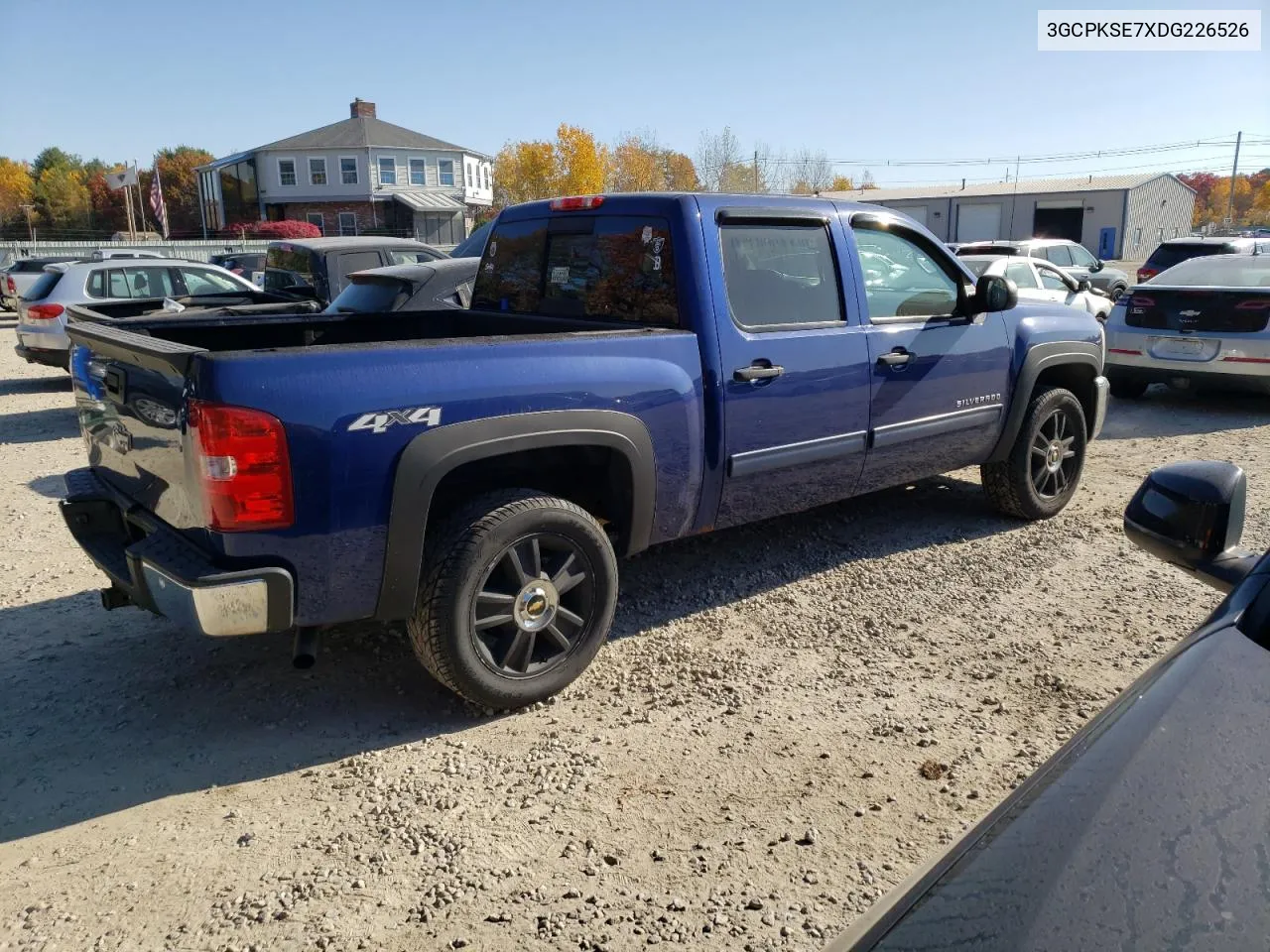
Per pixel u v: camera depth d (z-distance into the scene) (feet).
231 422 9.70
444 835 9.69
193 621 10.00
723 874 9.07
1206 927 3.69
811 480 15.24
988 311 17.19
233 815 10.08
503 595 11.64
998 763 10.88
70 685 12.98
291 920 8.52
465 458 11.06
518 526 11.47
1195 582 16.21
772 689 12.67
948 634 14.32
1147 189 185.88
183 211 278.26
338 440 10.21
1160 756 4.64
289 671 13.33
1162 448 26.32
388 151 189.37
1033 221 184.85
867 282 15.67
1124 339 31.73
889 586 16.15
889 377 15.70
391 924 8.48
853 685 12.77
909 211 194.70
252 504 9.88
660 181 272.92
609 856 9.35
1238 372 29.40
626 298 14.38
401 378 10.64
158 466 11.08
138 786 10.66
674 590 16.02
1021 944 3.79
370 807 10.18
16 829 9.91
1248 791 4.34
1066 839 4.26
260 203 189.57
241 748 11.42
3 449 28.48
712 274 13.52
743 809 10.08
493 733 11.69
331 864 9.29
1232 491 6.74
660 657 13.61
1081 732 5.38
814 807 10.09
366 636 14.44
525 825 9.85
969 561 17.26
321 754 11.28
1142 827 4.22
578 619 12.39
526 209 16.34
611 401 12.26
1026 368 17.97
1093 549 17.84
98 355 12.41
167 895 8.86
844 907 8.59
